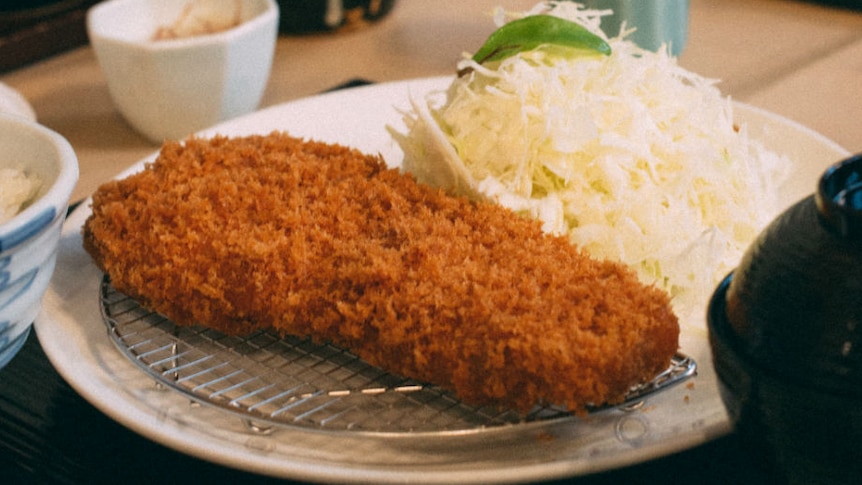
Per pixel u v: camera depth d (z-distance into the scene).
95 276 0.50
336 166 0.50
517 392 0.43
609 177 0.51
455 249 0.46
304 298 0.46
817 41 0.71
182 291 0.46
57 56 0.72
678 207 0.51
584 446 0.43
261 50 0.62
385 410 0.44
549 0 0.59
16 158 0.47
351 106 0.59
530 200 0.51
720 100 0.54
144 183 0.49
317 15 0.72
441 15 0.76
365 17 0.74
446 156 0.50
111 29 0.63
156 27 0.65
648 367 0.43
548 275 0.45
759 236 0.40
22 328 0.45
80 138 0.63
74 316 0.48
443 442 0.43
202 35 0.64
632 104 0.52
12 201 0.45
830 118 0.62
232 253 0.46
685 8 0.64
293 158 0.51
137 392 0.45
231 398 0.45
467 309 0.44
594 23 0.56
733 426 0.41
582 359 0.42
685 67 0.68
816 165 0.54
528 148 0.51
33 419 0.44
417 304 0.44
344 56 0.71
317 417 0.44
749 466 0.42
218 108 0.62
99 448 0.44
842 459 0.38
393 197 0.48
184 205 0.48
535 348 0.43
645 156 0.52
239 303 0.46
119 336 0.47
